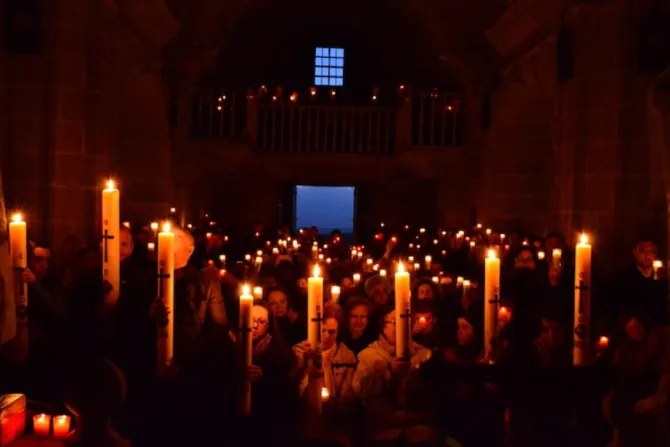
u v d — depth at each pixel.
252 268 10.66
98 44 11.36
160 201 17.22
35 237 10.39
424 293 7.26
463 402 4.39
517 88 15.37
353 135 21.33
